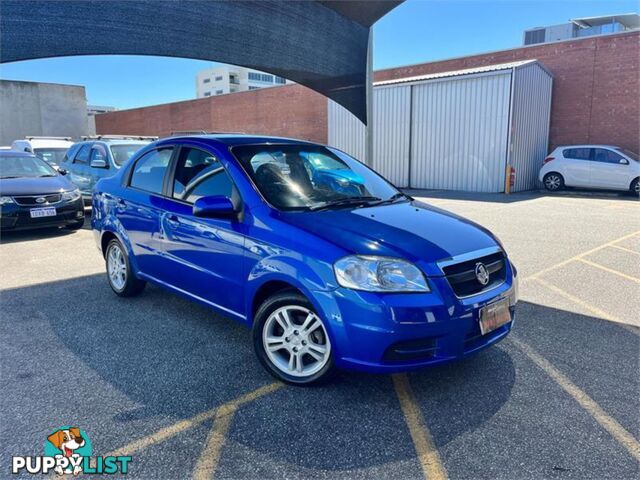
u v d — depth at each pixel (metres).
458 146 15.70
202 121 29.47
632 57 14.73
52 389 3.09
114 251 4.96
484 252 3.10
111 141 10.53
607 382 3.17
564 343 3.78
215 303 3.65
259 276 3.17
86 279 5.63
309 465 2.37
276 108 25.06
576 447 2.49
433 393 3.03
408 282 2.73
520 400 2.94
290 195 3.46
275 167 3.68
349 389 3.08
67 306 4.67
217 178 3.68
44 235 8.44
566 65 16.03
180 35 6.16
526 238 7.79
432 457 2.42
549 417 2.76
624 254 6.71
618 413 2.80
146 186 4.43
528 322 4.22
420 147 16.66
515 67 14.07
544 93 15.89
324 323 2.84
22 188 7.90
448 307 2.74
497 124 14.70
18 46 4.97
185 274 3.89
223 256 3.46
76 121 29.97
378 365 2.72
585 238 7.78
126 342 3.82
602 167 14.02
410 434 2.61
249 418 2.76
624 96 15.05
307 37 7.69
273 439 2.56
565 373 3.29
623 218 9.77
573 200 12.86
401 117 16.98
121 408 2.86
